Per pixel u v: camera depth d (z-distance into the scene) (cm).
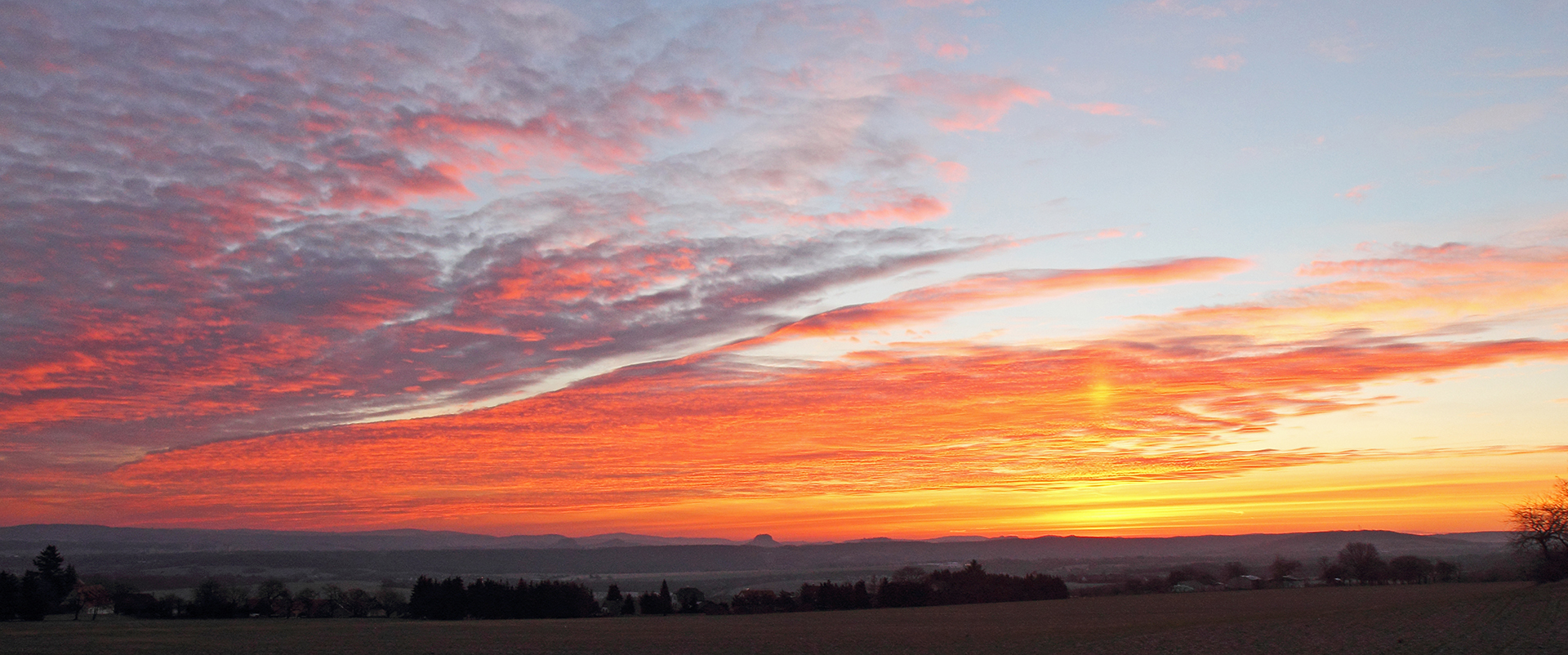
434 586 12288
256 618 11525
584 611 12594
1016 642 6269
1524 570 10481
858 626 8412
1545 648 4500
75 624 9831
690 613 12962
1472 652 4459
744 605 12619
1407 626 5897
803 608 12481
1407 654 4497
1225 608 9606
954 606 11819
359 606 12850
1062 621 8462
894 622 8919
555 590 12494
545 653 6159
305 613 12512
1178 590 14838
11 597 10719
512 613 12188
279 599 12644
